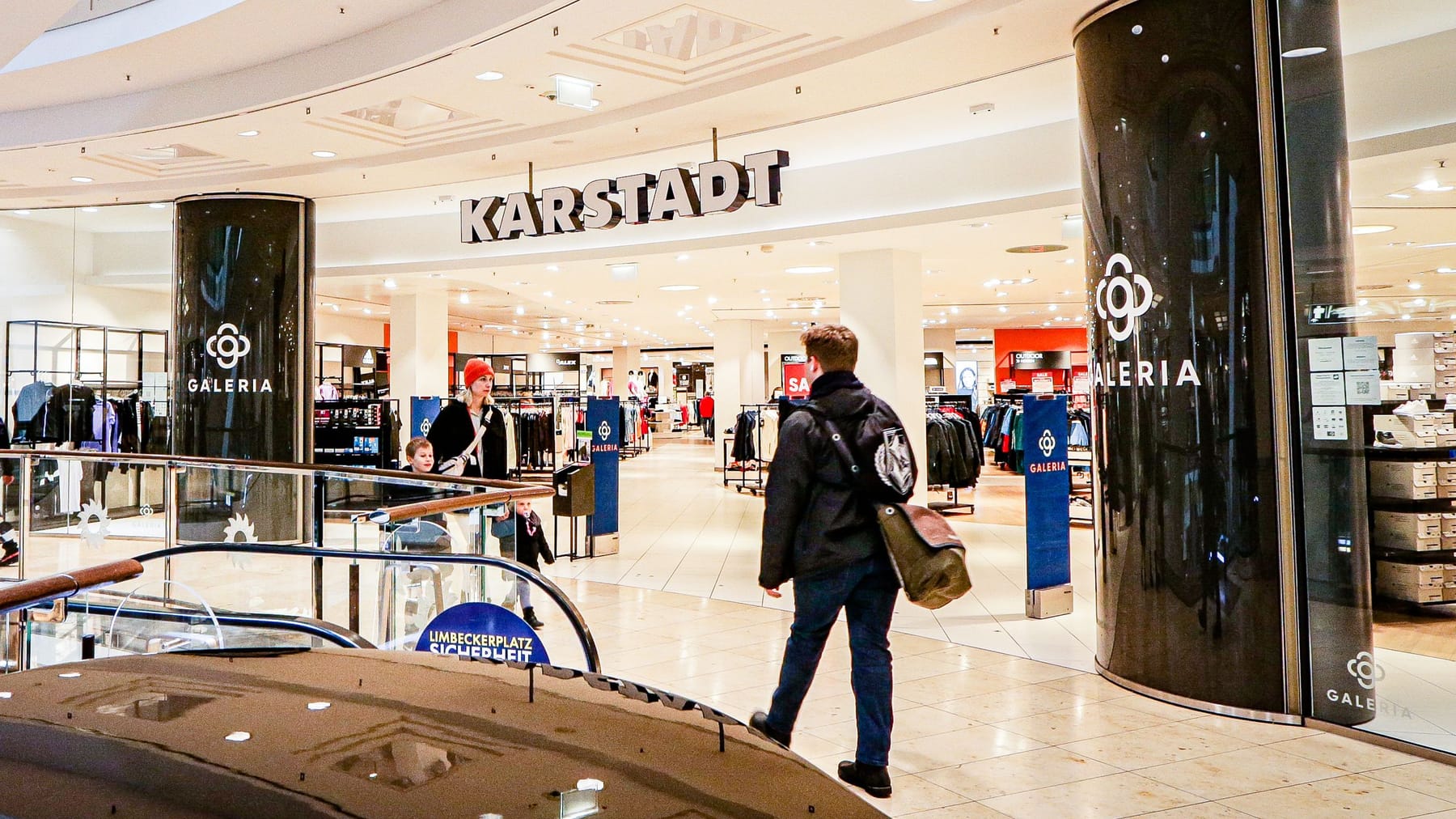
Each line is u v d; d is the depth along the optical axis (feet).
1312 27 11.81
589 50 16.76
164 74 20.25
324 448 35.81
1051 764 10.48
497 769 2.97
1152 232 12.67
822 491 9.54
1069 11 13.98
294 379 27.55
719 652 15.49
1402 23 15.23
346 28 17.81
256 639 10.66
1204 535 12.23
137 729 3.32
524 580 13.80
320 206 32.40
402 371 40.04
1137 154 12.83
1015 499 39.22
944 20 14.92
